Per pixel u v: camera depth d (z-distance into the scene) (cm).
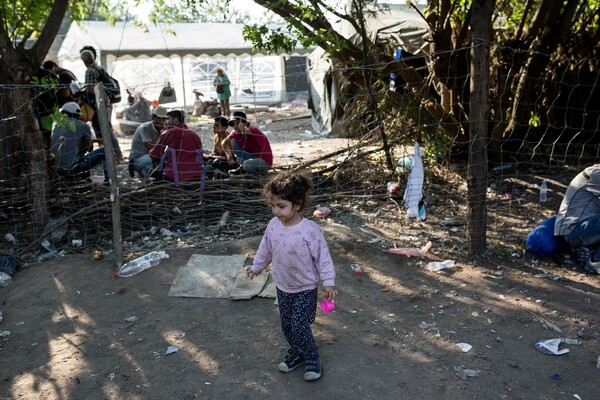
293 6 707
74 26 1895
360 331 418
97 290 506
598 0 928
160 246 600
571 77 919
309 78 1484
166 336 425
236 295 475
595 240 497
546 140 913
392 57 823
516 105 876
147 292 496
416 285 487
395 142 793
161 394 356
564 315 427
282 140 1335
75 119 757
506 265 518
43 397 359
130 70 2053
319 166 866
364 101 798
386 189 753
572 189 518
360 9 726
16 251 607
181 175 720
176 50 1838
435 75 809
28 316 468
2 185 680
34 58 645
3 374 388
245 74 2270
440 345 395
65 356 405
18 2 748
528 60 862
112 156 539
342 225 632
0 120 617
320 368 365
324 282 341
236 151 816
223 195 730
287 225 344
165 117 821
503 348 389
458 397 339
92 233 645
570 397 336
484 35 496
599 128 934
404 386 352
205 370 379
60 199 688
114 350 410
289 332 362
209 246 584
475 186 525
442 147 783
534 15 870
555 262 522
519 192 757
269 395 349
